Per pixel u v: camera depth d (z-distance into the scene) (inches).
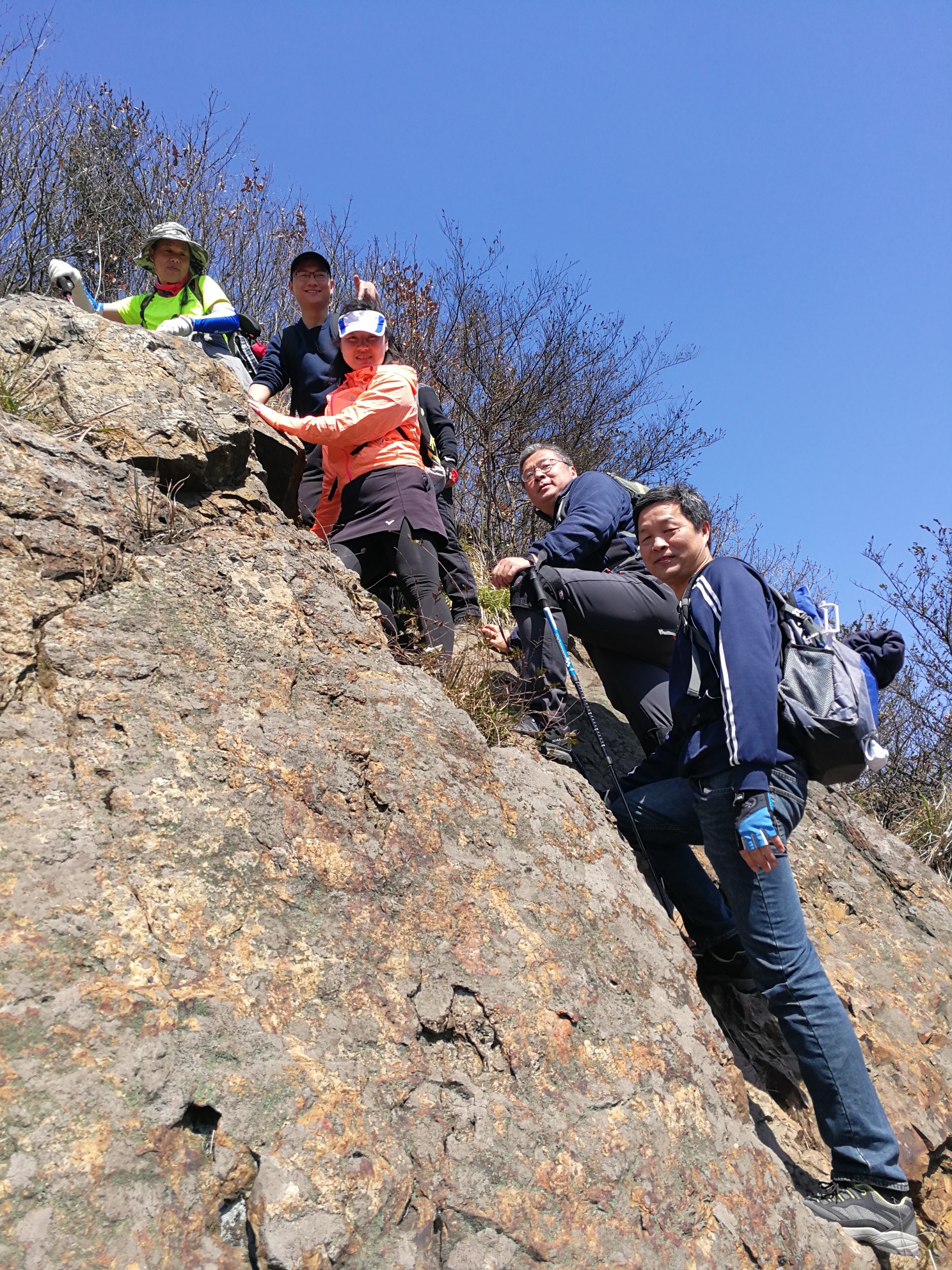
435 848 105.5
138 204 366.6
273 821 93.9
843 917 178.7
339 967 88.7
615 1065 101.3
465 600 206.8
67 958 75.7
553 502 175.0
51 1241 64.0
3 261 313.4
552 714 148.6
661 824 139.0
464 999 95.3
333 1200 73.8
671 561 140.4
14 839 80.3
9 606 94.3
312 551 130.7
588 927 113.0
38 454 107.0
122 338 128.0
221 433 123.6
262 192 405.1
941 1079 155.9
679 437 446.6
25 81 342.3
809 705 123.6
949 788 282.7
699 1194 98.7
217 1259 68.8
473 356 385.4
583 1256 85.3
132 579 105.3
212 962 81.9
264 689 105.3
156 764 91.4
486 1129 87.0
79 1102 69.7
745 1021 147.8
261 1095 76.4
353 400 164.2
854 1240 113.5
